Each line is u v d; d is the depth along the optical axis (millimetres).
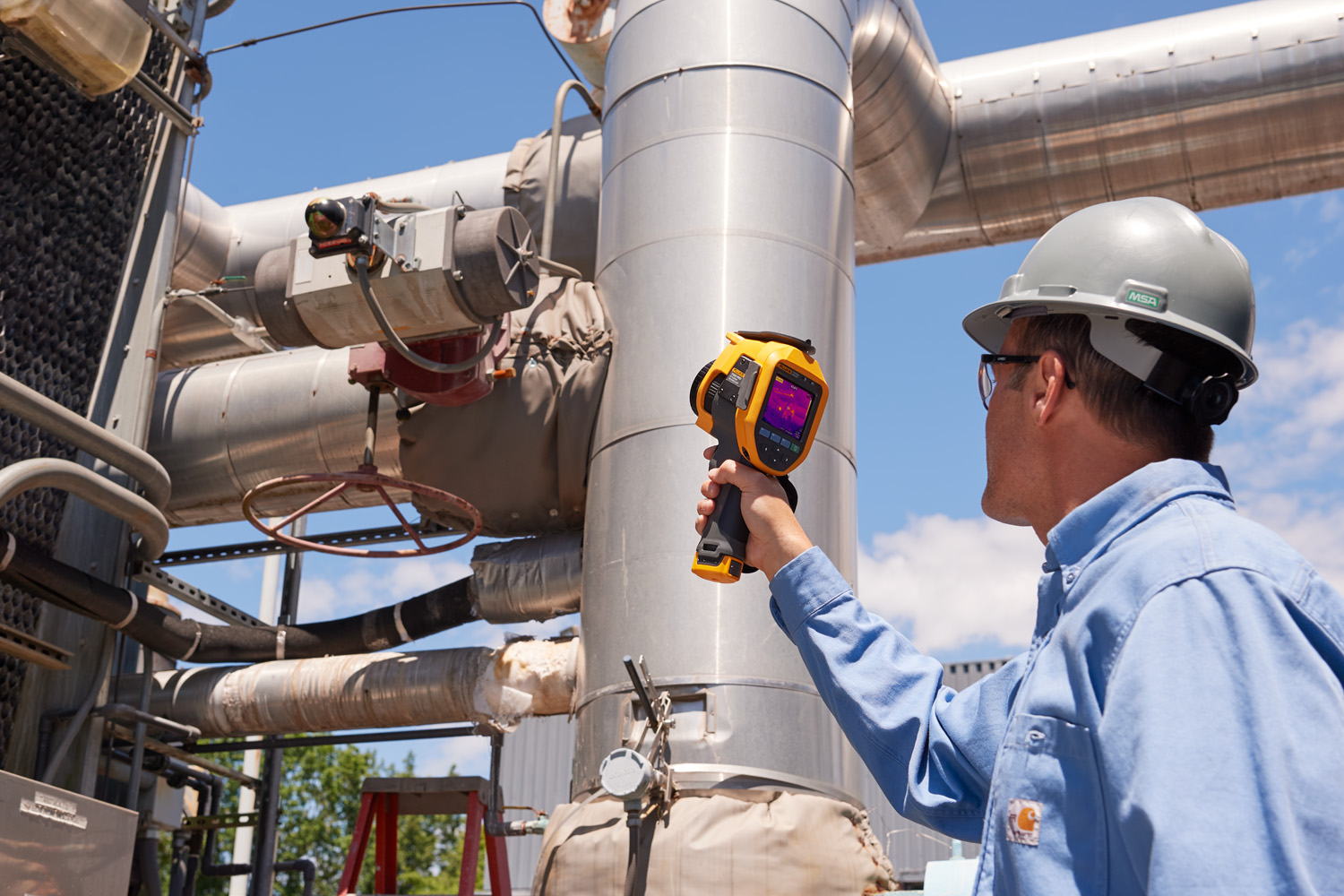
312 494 6359
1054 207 7234
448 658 5645
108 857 4148
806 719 4449
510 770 16328
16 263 5469
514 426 5473
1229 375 1215
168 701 6141
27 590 5266
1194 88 6641
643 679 4320
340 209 4691
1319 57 6438
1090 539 1097
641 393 4938
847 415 5027
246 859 12625
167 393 6477
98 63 5164
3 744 5363
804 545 1472
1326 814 818
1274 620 897
